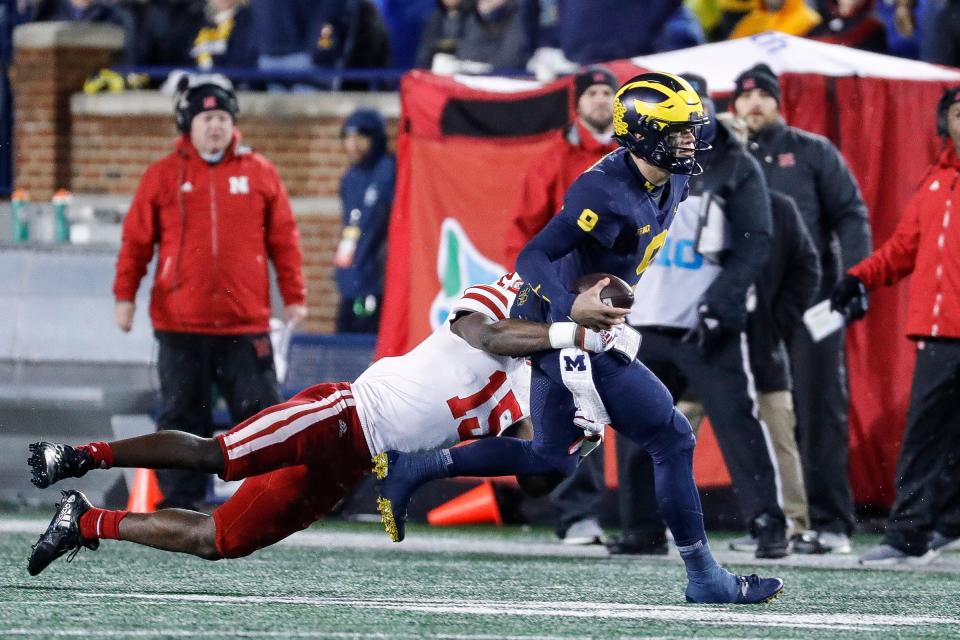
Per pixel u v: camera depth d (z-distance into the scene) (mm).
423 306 34312
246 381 31578
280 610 19875
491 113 34000
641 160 19672
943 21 39969
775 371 29938
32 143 49969
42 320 35750
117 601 20359
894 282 28703
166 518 19969
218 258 31344
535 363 20484
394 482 20594
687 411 30281
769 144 30594
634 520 28625
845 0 40750
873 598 22797
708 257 27750
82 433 35344
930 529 27797
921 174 33469
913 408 27875
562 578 24797
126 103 49000
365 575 24688
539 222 30172
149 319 35531
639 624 19188
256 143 47938
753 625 19344
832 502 30406
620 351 19609
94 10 51250
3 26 51844
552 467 20844
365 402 19594
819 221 30609
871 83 33312
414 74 34656
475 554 28609
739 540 30641
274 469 19547
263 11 47594
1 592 21078
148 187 31516
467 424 19906
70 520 20094
